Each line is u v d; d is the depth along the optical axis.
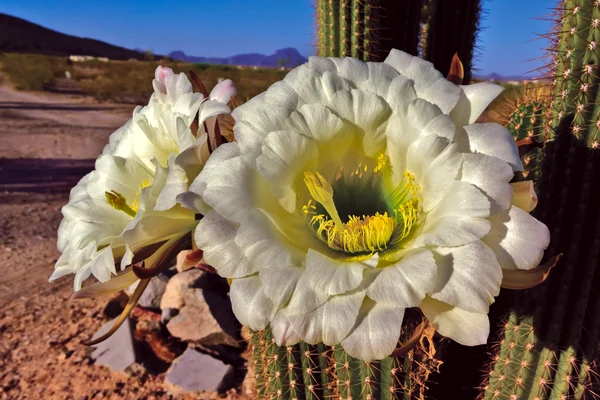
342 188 0.21
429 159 0.17
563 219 0.23
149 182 0.21
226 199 0.16
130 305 0.17
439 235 0.16
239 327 0.60
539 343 0.26
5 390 0.51
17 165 1.47
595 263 0.23
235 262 0.16
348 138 0.19
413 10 0.33
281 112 0.18
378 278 0.16
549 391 0.26
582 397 0.26
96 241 0.18
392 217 0.20
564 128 0.23
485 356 0.31
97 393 0.51
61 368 0.54
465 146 0.17
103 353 0.56
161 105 0.20
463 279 0.15
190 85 0.19
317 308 0.15
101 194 0.21
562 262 0.24
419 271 0.15
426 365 0.25
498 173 0.16
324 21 0.33
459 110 0.18
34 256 0.85
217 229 0.16
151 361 0.56
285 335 0.15
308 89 0.18
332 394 0.29
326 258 0.16
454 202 0.16
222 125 0.22
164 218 0.17
